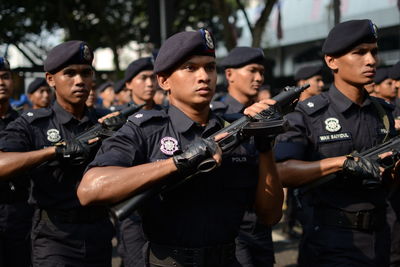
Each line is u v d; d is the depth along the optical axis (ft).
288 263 17.90
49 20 46.65
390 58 41.16
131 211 6.39
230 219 7.31
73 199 10.64
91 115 11.82
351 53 9.60
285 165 9.33
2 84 13.94
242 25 50.44
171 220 7.13
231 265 7.45
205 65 7.07
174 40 7.06
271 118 6.62
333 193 9.62
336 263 9.57
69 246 10.73
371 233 9.68
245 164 7.38
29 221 13.70
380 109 10.08
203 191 7.14
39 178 10.69
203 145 6.28
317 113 9.84
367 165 8.79
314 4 49.34
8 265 13.71
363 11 42.06
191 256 7.13
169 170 6.28
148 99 17.60
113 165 6.67
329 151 9.71
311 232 10.06
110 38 43.86
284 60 53.93
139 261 13.43
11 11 44.39
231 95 15.06
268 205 7.47
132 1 47.42
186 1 46.06
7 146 10.59
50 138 11.16
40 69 36.37
